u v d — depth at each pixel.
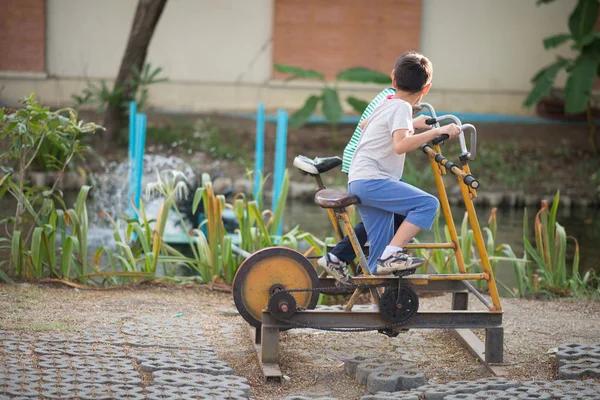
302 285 6.01
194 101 23.09
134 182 12.46
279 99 23.31
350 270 6.12
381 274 5.63
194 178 12.08
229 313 7.27
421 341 6.58
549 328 7.03
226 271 8.51
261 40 23.08
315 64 23.17
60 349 5.76
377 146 5.55
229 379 5.34
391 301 5.70
